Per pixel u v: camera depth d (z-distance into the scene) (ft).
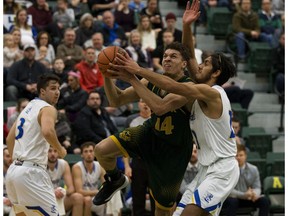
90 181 33.22
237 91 43.14
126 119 37.52
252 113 43.14
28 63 39.47
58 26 45.42
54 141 24.02
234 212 34.17
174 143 23.22
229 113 23.03
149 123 23.54
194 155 33.76
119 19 47.78
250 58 47.65
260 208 34.94
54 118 24.39
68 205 32.76
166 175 23.65
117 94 23.95
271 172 38.45
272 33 49.16
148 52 43.39
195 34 49.06
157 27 47.32
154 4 47.55
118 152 23.59
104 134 37.11
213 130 22.75
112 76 22.22
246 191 34.83
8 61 41.19
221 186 22.57
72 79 38.29
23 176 24.48
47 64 41.22
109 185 24.49
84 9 49.37
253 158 38.88
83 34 44.55
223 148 22.86
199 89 22.03
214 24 49.73
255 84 47.80
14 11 45.57
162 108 21.90
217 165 22.76
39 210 24.81
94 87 40.34
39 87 25.04
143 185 33.19
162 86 21.71
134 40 43.16
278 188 36.94
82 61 40.60
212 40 49.62
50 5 51.01
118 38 45.34
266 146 41.09
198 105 22.89
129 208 34.76
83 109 37.09
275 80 46.62
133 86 22.07
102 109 37.55
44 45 42.37
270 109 46.03
